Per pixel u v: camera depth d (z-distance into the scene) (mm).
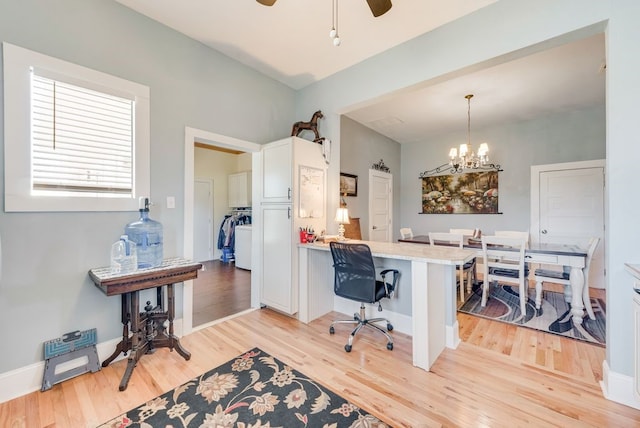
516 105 4070
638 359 1524
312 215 3148
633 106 1650
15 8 1775
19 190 1790
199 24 2494
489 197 5113
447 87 3475
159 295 2379
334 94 3357
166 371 2014
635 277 1509
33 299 1849
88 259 2074
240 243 5492
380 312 2820
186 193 2637
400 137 5793
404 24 2469
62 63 1940
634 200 1645
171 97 2539
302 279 2896
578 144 4320
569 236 4371
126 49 2258
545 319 2945
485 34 2242
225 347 2369
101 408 1644
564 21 1905
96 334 2094
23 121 1803
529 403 1671
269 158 3166
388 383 1872
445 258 2002
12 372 1749
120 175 2238
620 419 1539
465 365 2084
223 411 1613
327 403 1680
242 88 3131
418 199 5992
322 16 2381
